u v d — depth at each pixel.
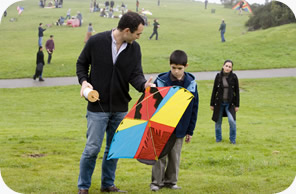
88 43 6.68
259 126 16.66
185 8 78.69
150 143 6.54
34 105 23.19
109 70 6.62
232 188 7.64
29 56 40.50
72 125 17.06
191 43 46.84
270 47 42.62
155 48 43.91
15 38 48.97
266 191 7.52
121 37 6.55
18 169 9.12
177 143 7.20
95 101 6.62
